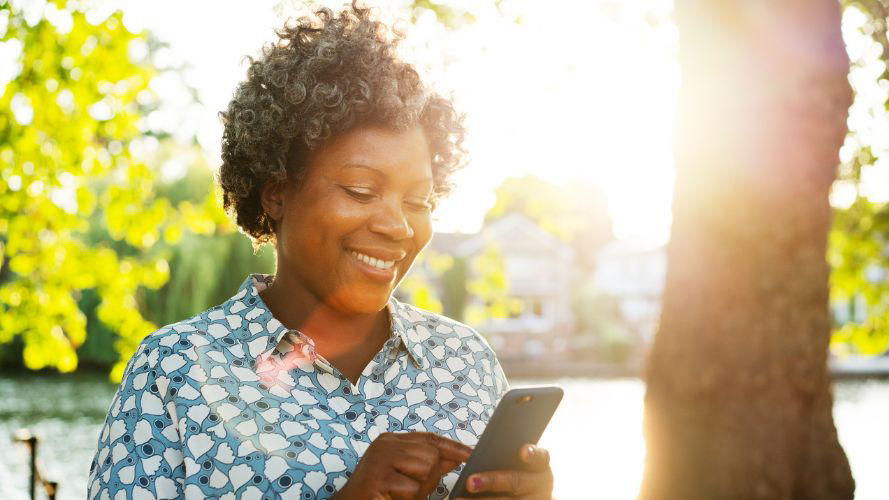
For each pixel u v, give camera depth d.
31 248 7.68
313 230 1.45
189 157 27.53
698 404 4.42
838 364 42.62
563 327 46.19
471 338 1.69
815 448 4.37
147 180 7.68
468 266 39.94
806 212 4.32
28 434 5.30
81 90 6.89
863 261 10.60
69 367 7.87
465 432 1.54
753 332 4.36
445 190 1.68
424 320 1.66
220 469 1.35
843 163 9.58
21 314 7.71
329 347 1.53
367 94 1.42
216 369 1.41
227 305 1.51
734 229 4.35
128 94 7.12
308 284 1.49
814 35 4.29
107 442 1.37
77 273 7.82
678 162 4.58
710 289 4.41
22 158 7.01
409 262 1.52
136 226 7.64
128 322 7.91
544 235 46.69
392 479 1.23
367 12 1.62
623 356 42.31
